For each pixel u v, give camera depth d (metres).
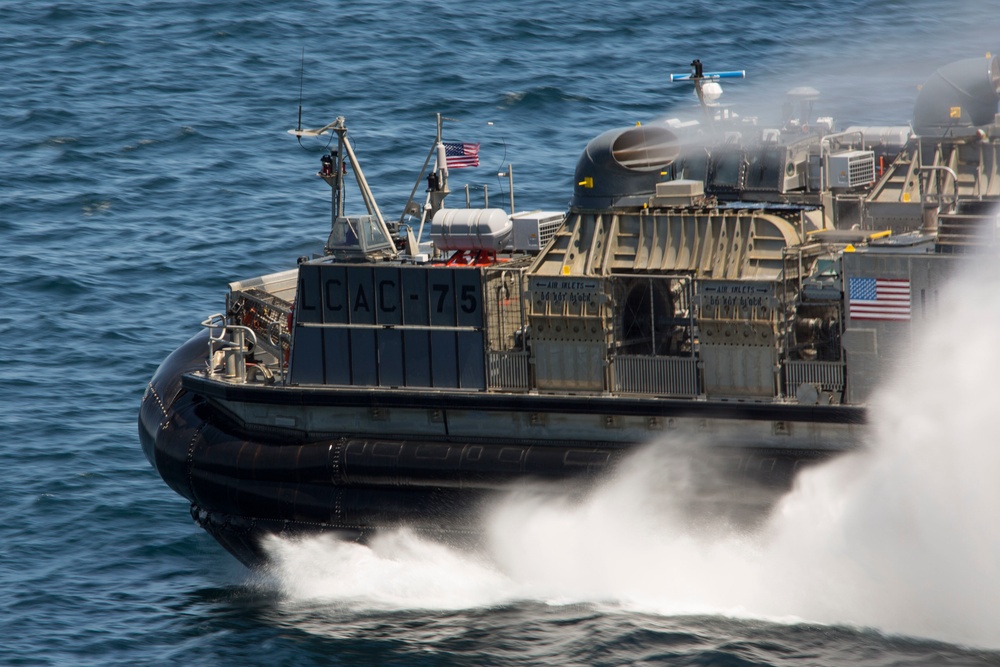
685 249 87.62
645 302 90.06
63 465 113.50
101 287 150.62
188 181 184.50
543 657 81.69
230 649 85.81
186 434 98.38
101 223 171.12
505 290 91.44
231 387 96.19
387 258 94.88
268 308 99.88
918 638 81.81
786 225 87.19
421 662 82.06
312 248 160.50
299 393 93.81
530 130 196.75
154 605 93.06
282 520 94.56
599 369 88.12
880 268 81.50
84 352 135.25
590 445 88.50
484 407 89.56
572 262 89.31
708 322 85.31
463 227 94.12
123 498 108.56
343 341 93.50
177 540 102.38
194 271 154.62
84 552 100.88
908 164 96.12
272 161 190.62
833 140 101.38
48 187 184.88
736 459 84.69
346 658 83.50
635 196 90.25
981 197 93.88
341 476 92.50
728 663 79.38
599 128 196.75
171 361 107.56
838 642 81.38
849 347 82.88
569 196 168.12
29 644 88.12
